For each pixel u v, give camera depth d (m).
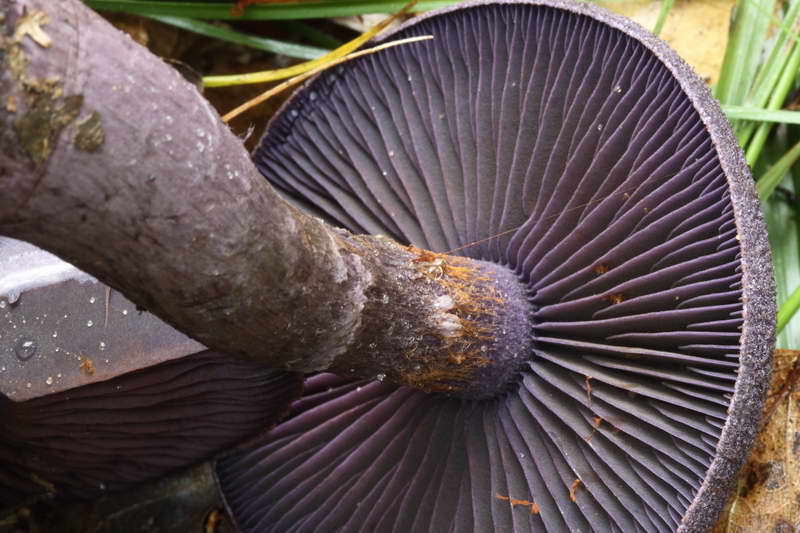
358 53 0.25
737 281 0.22
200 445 0.27
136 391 0.24
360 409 0.26
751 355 0.22
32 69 0.17
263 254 0.20
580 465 0.23
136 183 0.18
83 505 0.28
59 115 0.18
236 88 0.31
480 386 0.24
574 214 0.24
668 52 0.23
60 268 0.24
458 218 0.25
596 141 0.23
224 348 0.21
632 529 0.23
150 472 0.27
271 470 0.27
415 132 0.25
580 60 0.23
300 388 0.25
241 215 0.19
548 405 0.23
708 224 0.22
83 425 0.25
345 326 0.21
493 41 0.24
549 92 0.24
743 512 0.25
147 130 0.18
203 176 0.19
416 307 0.23
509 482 0.24
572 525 0.23
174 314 0.20
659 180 0.23
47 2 0.18
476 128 0.25
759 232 0.22
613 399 0.23
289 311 0.20
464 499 0.25
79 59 0.18
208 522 0.28
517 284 0.24
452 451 0.25
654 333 0.22
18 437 0.25
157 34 0.31
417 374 0.23
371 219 0.27
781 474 0.25
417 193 0.26
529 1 0.24
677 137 0.22
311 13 0.30
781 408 0.25
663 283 0.23
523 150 0.24
